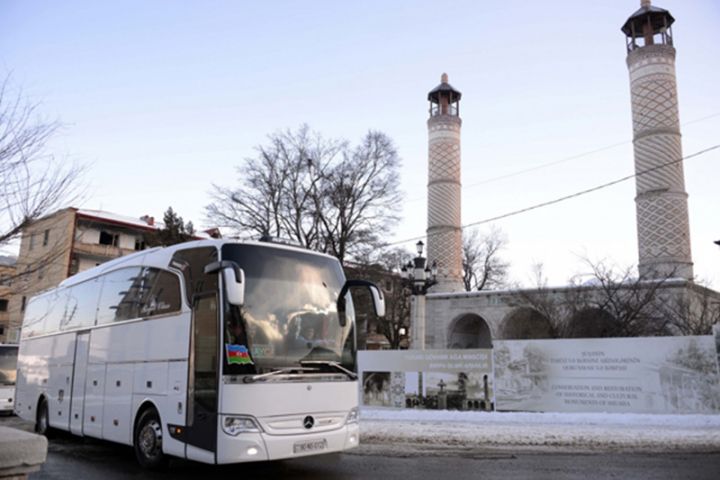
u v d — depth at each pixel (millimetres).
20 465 3834
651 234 36125
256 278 8703
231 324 8195
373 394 19922
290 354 8570
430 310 40406
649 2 40281
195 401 8375
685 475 8828
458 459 10477
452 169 47281
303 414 8422
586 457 10578
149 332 9844
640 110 37938
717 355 15328
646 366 16094
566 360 17141
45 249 10047
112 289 11508
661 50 37781
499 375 17984
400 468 9602
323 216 32656
